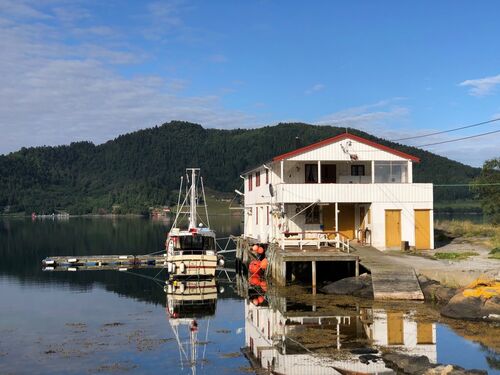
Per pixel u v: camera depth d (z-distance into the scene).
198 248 36.69
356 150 35.34
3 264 47.00
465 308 20.50
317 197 34.31
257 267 35.69
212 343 19.30
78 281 36.34
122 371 16.19
